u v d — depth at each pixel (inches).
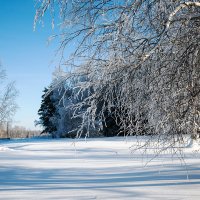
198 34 221.5
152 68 226.1
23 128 3838.6
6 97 2156.7
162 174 491.5
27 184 430.9
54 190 380.5
